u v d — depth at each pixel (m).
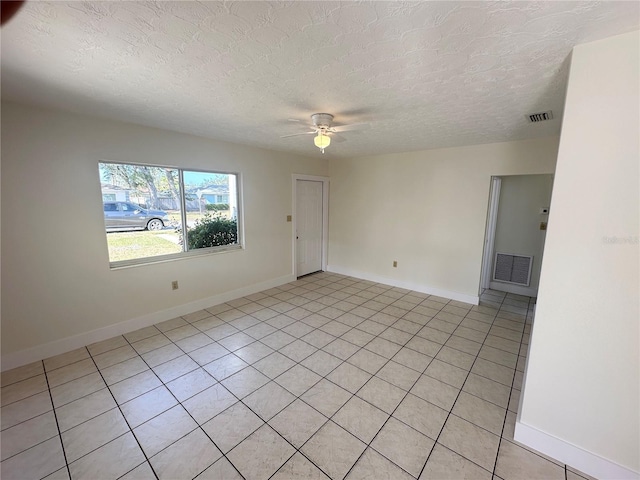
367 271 5.24
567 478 1.56
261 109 2.42
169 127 3.08
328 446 1.74
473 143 3.74
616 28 1.24
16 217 2.39
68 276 2.70
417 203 4.46
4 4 1.08
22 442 1.74
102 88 1.98
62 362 2.57
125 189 3.06
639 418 1.44
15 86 1.95
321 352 2.78
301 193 5.18
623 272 1.40
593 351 1.51
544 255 1.58
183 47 1.43
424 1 1.07
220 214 3.99
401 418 1.97
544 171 3.40
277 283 4.85
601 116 1.37
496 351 2.83
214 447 1.73
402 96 2.08
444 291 4.34
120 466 1.60
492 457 1.68
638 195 1.33
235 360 2.63
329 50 1.45
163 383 2.30
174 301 3.52
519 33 1.29
